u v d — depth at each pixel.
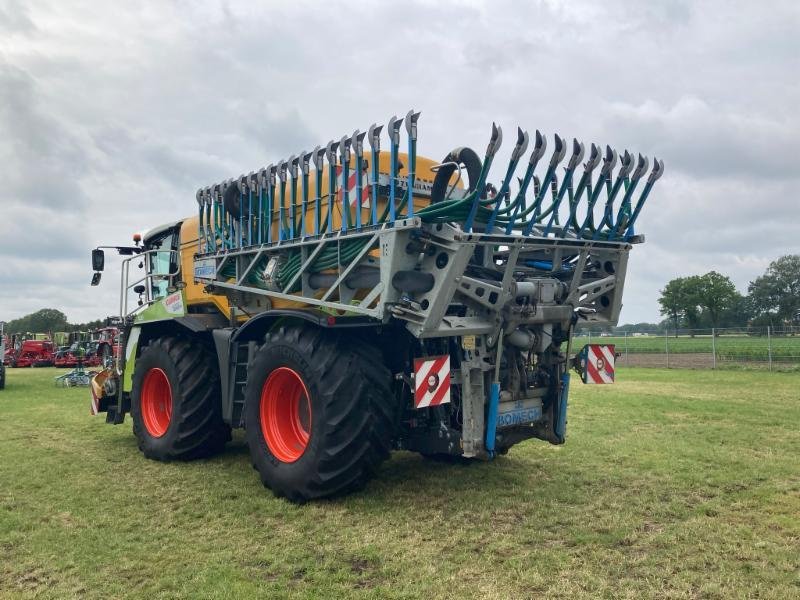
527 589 2.98
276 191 5.19
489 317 4.30
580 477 5.07
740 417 8.20
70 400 11.37
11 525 4.00
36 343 27.03
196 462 5.89
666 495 4.55
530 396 4.79
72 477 5.29
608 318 5.09
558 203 4.34
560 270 4.97
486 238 3.95
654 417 8.21
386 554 3.44
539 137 4.00
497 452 4.88
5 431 7.71
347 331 4.62
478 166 4.20
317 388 4.30
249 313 5.59
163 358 5.99
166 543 3.67
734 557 3.35
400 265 3.98
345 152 4.34
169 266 7.15
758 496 4.50
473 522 3.97
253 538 3.74
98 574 3.23
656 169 4.82
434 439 4.50
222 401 5.68
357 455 4.28
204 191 6.04
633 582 3.04
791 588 2.95
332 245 4.47
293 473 4.41
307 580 3.13
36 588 3.08
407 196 4.02
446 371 4.17
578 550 3.47
